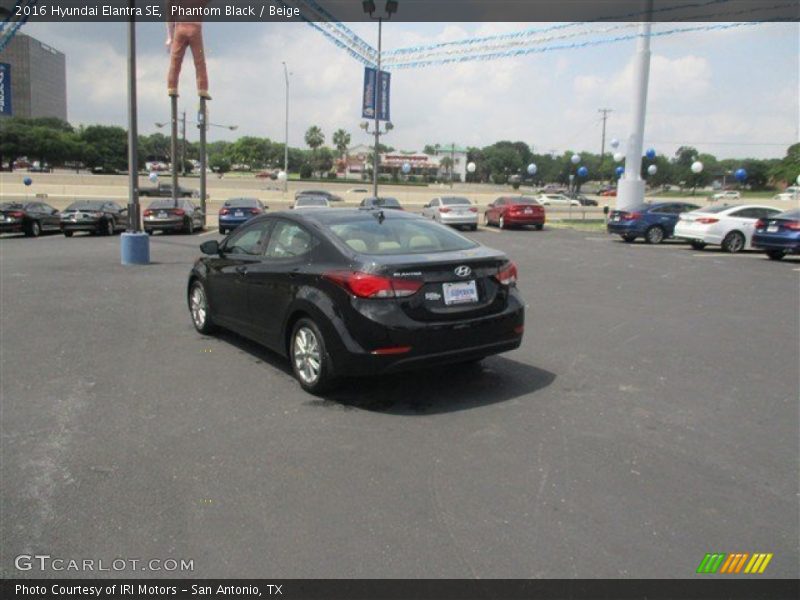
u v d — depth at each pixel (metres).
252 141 143.50
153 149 127.56
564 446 4.34
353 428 4.67
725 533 3.27
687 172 95.44
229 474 3.93
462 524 3.35
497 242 21.88
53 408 5.10
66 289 10.96
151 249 18.45
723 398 5.37
